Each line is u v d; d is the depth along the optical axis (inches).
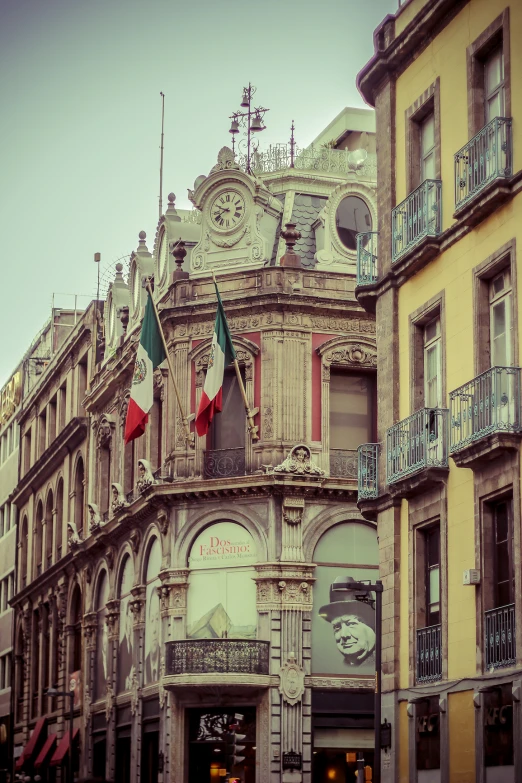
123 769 2097.7
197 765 1849.2
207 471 1903.3
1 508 3378.4
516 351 1047.6
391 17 1288.1
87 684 2289.6
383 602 1234.0
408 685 1178.6
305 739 1803.6
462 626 1095.6
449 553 1127.6
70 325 3117.6
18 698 2938.0
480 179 1101.1
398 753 1182.9
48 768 2519.7
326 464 1875.0
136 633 2017.7
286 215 1999.3
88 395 2388.0
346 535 1868.8
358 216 1977.1
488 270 1098.1
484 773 1036.5
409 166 1251.8
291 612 1825.8
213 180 1990.7
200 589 1875.0
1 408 3452.3
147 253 2235.5
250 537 1860.2
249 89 2098.9
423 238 1177.4
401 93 1278.3
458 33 1171.3
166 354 1819.6
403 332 1245.7
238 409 1910.7
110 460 2300.7
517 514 1020.5
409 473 1173.7
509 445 1026.1
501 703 1026.1
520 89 1062.4
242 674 1792.6
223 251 1975.9
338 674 1834.4
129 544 2101.4
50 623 2682.1
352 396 1923.0
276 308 1895.9
